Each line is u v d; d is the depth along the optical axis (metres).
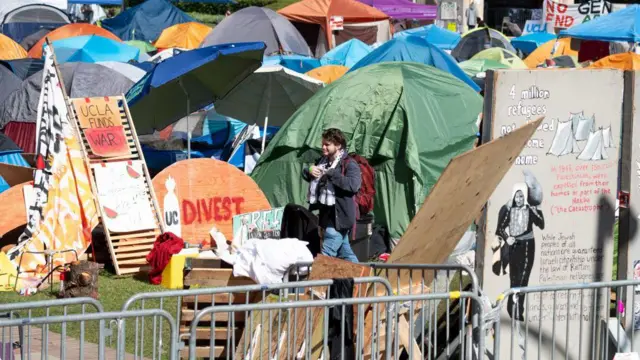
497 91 10.90
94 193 17.08
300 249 14.24
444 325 12.09
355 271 11.64
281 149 20.02
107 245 17.36
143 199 17.55
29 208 16.66
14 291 15.44
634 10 32.94
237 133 28.28
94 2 61.78
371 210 17.66
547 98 11.12
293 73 25.64
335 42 54.56
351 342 10.63
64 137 17.08
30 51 41.75
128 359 11.85
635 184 11.67
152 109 23.20
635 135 11.57
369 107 19.80
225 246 17.27
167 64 20.86
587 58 41.09
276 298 12.70
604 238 11.57
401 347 11.25
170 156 26.19
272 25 44.41
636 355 10.77
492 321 10.03
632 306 10.96
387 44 29.73
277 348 10.24
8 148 21.67
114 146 17.78
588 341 11.59
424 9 62.59
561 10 52.56
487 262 11.18
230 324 9.95
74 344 12.44
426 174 19.50
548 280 11.40
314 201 15.05
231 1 76.12
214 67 22.92
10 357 9.54
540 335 10.41
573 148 11.31
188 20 59.19
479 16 67.25
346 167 15.02
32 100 27.80
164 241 16.27
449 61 29.30
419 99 20.14
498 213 11.16
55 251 16.14
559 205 11.35
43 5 54.00
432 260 12.23
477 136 20.67
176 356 8.95
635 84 11.46
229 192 18.52
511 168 11.14
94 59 37.69
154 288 15.68
